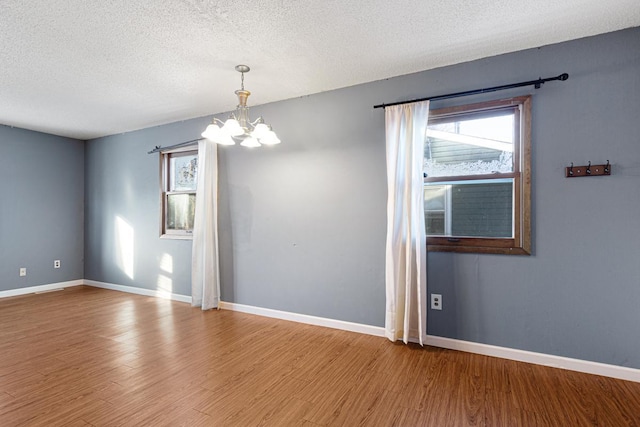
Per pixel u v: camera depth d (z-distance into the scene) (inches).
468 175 104.2
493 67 99.3
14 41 89.0
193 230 158.9
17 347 105.7
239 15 78.3
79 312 144.5
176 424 67.6
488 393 79.0
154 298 170.2
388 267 109.2
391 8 76.0
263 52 96.5
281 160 135.6
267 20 80.5
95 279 199.5
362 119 119.1
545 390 80.0
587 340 88.7
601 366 87.0
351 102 121.0
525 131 94.4
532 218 94.1
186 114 155.0
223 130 96.2
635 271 84.0
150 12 76.6
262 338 113.7
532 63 94.6
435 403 75.1
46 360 96.3
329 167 125.3
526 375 87.4
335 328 123.3
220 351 103.0
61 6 73.9
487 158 102.7
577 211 89.5
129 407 73.2
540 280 93.6
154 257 174.4
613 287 86.1
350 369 91.2
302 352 102.3
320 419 69.6
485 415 70.7
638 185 83.7
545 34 87.4
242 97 107.1
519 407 73.4
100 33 85.5
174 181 174.2
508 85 95.1
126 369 90.9
